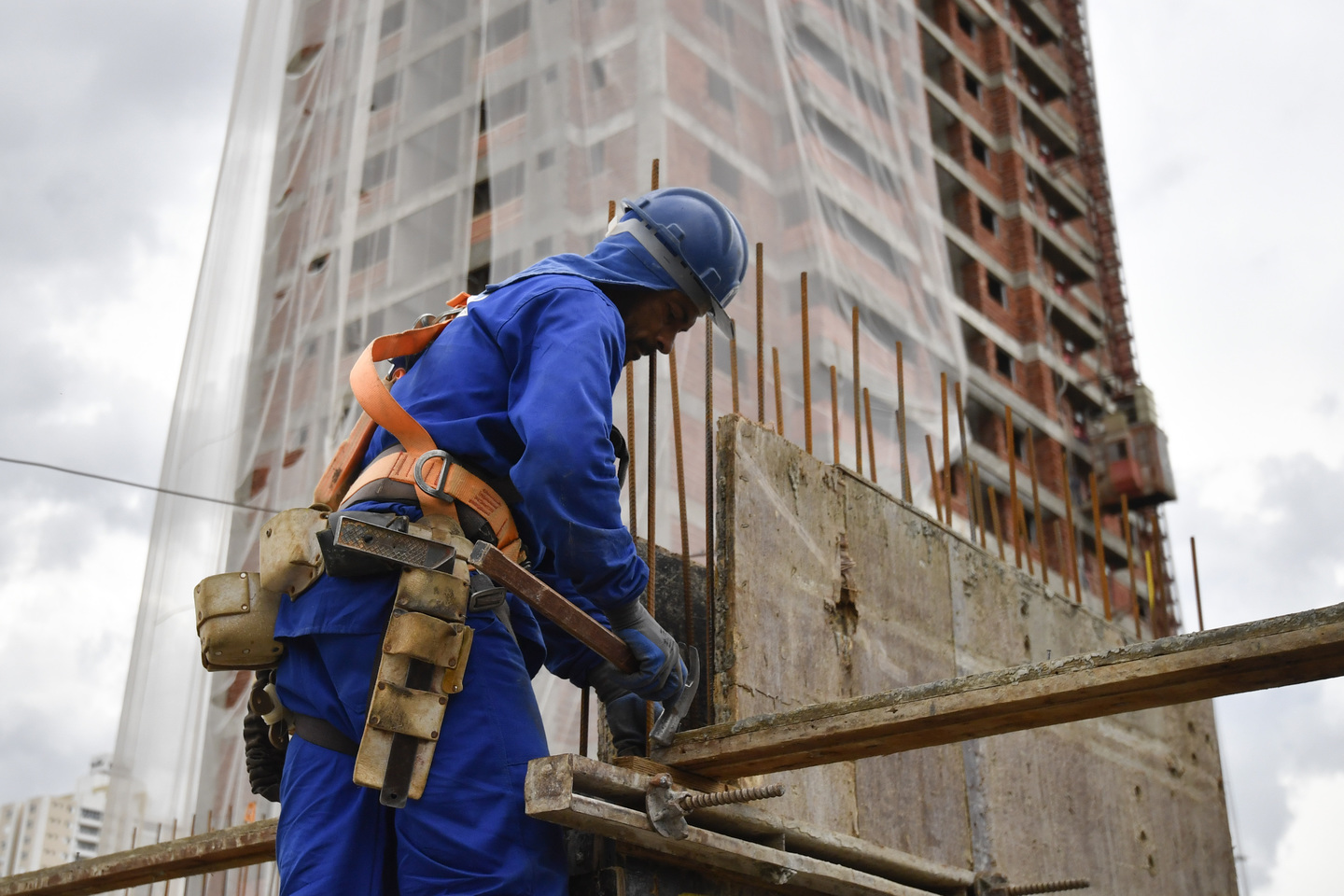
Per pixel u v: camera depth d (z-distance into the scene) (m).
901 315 11.92
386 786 2.08
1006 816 4.08
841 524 3.63
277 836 2.26
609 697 2.68
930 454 4.31
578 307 2.40
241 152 6.69
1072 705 2.21
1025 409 35.38
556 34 7.99
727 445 3.26
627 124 8.59
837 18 12.98
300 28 6.99
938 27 39.53
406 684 2.13
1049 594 4.61
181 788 5.11
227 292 6.26
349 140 6.56
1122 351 39.56
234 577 2.34
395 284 6.63
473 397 2.38
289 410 5.86
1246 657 2.01
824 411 10.59
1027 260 37.59
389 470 2.31
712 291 2.68
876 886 2.95
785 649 3.23
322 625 2.21
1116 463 34.94
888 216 12.48
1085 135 43.31
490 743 2.19
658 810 2.26
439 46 7.43
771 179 11.01
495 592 2.24
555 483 2.19
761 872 2.70
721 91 10.53
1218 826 5.41
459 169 7.16
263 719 2.53
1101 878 4.47
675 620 3.15
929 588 3.96
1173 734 5.35
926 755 3.85
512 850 2.13
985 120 39.50
